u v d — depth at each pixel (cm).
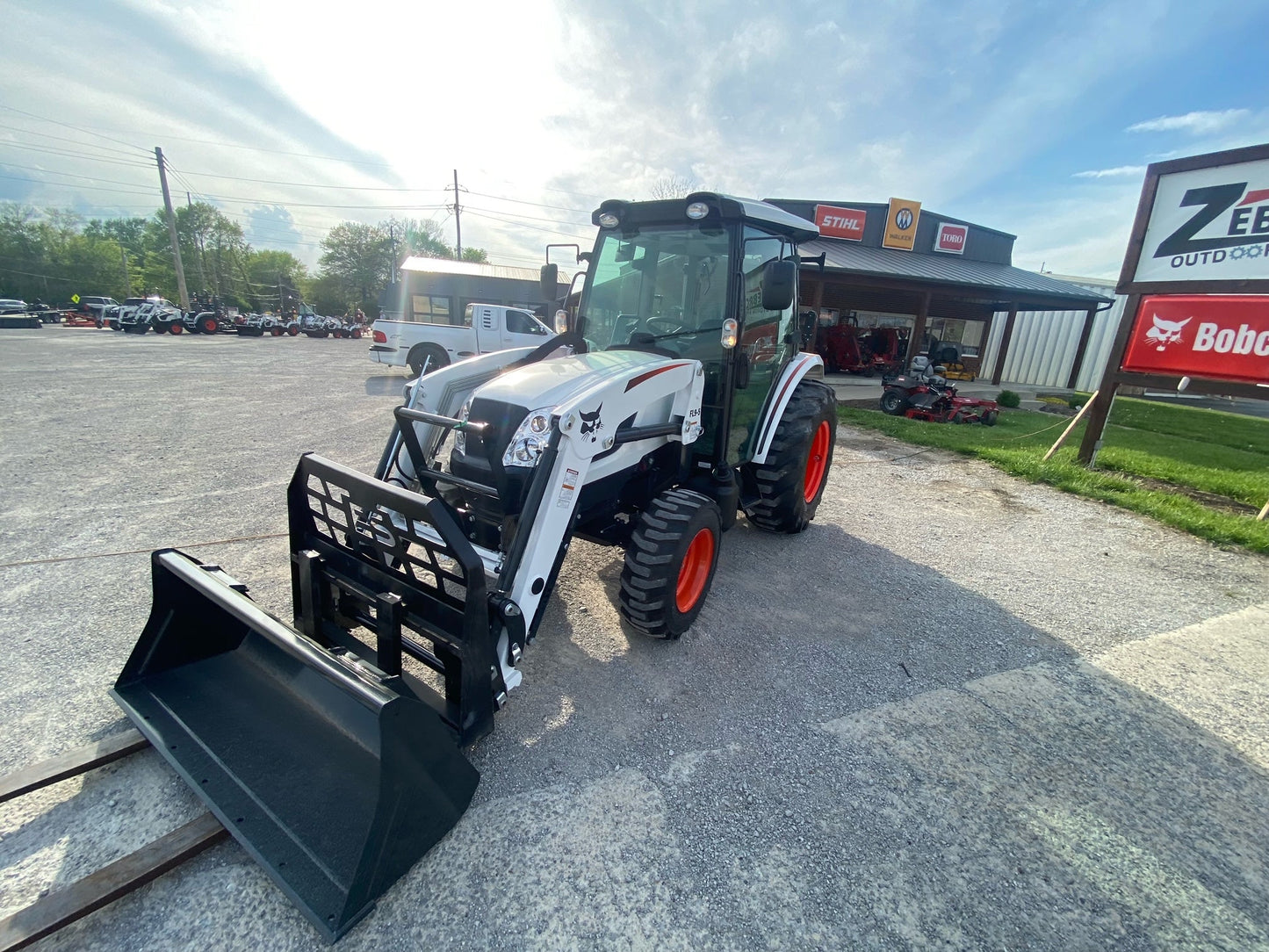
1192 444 1023
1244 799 231
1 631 292
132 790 203
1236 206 606
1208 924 180
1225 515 577
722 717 262
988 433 971
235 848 185
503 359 346
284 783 185
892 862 195
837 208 1653
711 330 362
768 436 428
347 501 239
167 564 225
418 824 177
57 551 380
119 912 164
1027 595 403
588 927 168
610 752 236
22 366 1201
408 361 1283
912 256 1702
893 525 526
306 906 156
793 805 215
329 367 1482
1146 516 576
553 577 245
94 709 241
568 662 296
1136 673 315
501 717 253
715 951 164
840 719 264
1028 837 208
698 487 363
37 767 196
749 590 386
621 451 292
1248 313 607
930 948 169
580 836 197
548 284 418
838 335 1797
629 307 389
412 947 160
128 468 550
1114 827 214
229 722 208
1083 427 1088
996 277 1666
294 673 215
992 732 262
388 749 166
